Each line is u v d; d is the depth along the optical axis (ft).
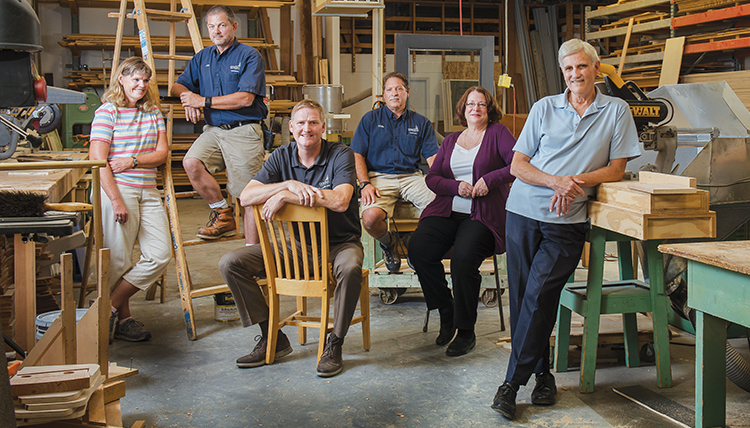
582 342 9.55
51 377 6.27
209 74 12.47
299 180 10.23
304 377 9.58
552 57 37.96
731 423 7.85
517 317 8.96
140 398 8.80
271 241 9.84
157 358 10.44
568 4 37.81
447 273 13.64
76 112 27.30
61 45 30.60
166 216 11.67
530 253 8.76
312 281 9.71
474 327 11.42
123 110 11.18
